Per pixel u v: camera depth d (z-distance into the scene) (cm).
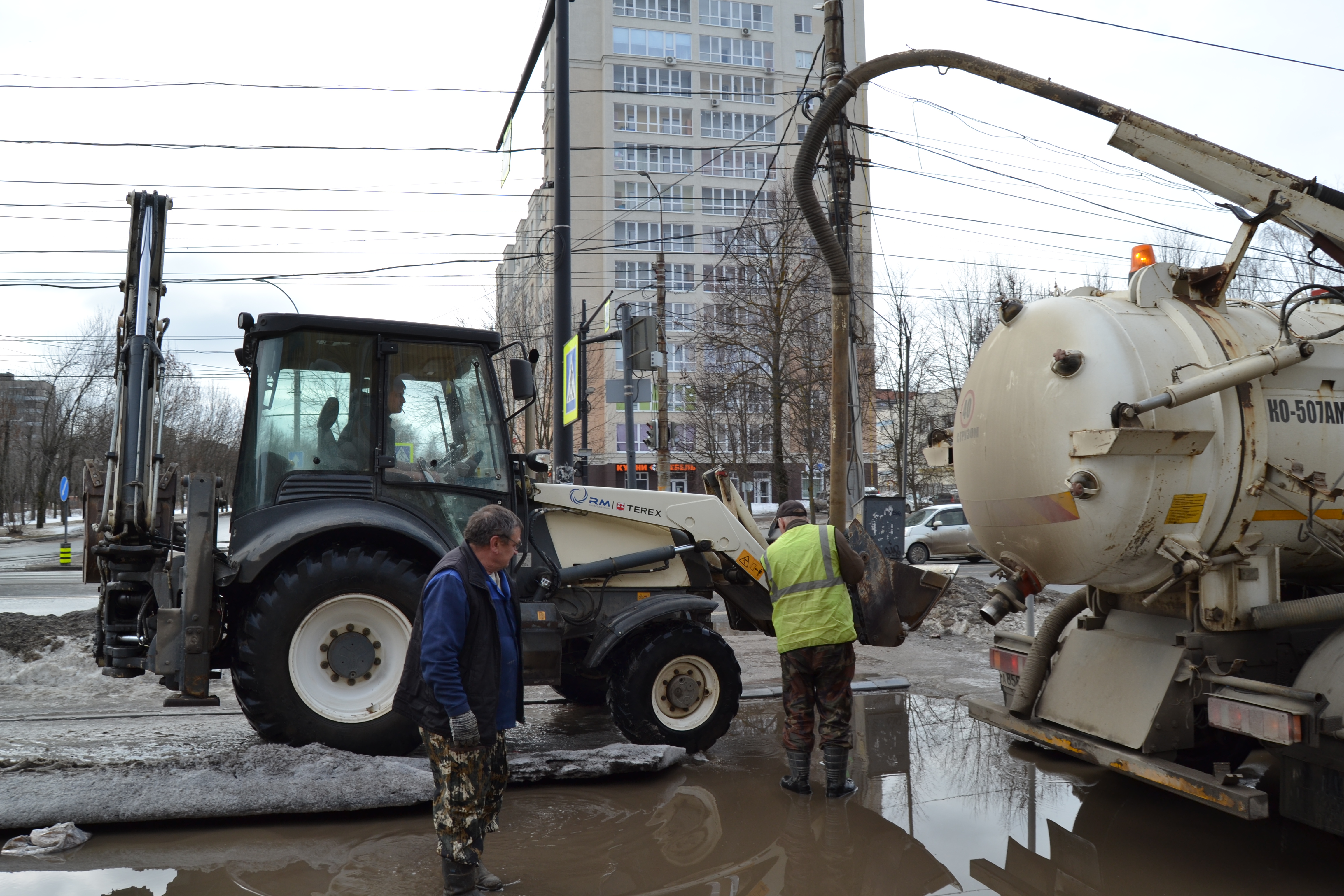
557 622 586
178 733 626
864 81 743
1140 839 450
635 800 506
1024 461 479
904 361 3247
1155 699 458
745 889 386
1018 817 481
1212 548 461
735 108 5941
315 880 389
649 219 5775
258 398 562
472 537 370
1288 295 468
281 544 524
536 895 377
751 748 628
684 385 3866
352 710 531
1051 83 580
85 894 373
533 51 1184
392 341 589
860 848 435
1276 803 505
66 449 5125
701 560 671
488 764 374
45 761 495
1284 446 462
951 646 1019
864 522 1202
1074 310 474
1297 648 468
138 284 553
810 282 2950
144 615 543
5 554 3244
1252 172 507
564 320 1174
